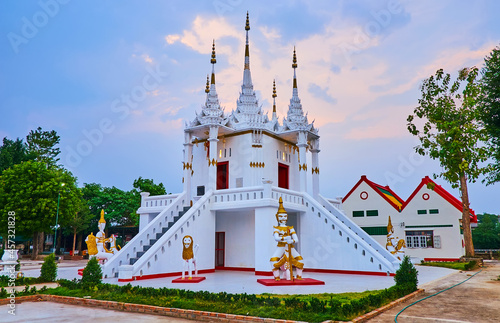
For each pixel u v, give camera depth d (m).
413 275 14.27
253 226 23.28
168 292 12.05
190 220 21.31
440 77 29.52
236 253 23.77
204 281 17.19
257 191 21.64
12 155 49.56
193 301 10.94
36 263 35.62
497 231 65.50
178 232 20.34
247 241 23.39
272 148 26.92
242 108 27.80
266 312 9.51
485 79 20.84
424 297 13.15
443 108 28.88
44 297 13.30
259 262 20.64
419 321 9.39
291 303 10.06
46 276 16.78
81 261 41.56
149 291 12.27
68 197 42.03
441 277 19.97
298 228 24.11
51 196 39.88
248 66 29.31
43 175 41.06
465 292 14.42
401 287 13.05
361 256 21.16
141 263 17.80
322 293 13.08
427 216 36.34
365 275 20.34
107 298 12.07
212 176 23.88
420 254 35.94
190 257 17.20
